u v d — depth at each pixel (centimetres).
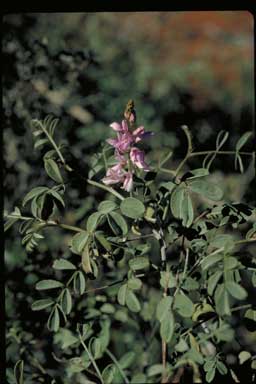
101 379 224
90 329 250
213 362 213
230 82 541
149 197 233
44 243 298
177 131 383
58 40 379
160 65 535
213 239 205
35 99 329
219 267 205
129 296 204
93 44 468
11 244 300
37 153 316
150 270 218
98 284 284
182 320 283
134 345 290
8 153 316
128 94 445
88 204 293
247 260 201
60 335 258
